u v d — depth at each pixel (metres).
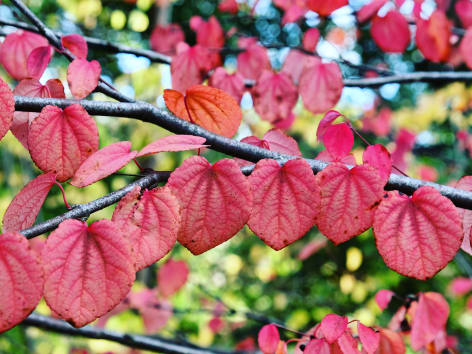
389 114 2.49
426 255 0.72
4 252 0.64
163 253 0.68
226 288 3.89
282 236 0.71
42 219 2.89
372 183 0.72
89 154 0.72
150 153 0.66
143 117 0.74
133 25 1.65
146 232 0.68
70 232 0.67
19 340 2.20
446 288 3.29
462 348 1.85
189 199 0.70
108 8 2.16
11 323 0.64
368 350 0.77
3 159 2.84
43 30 0.83
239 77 1.10
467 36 1.19
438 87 2.52
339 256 3.48
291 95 1.11
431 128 3.00
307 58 1.16
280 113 1.12
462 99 2.47
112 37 2.25
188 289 2.82
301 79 1.11
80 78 0.76
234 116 0.77
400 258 0.72
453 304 3.27
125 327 2.11
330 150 0.81
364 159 0.75
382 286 3.22
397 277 3.25
